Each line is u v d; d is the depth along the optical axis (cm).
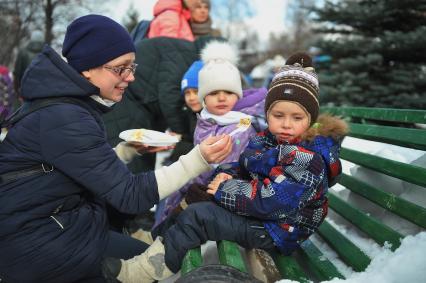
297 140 200
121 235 220
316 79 203
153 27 394
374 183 247
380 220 232
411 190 218
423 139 196
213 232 195
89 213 193
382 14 600
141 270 194
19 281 185
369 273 170
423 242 164
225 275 154
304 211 195
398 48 582
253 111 275
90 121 184
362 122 308
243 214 195
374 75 612
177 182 192
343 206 247
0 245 181
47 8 1415
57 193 183
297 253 230
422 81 568
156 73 357
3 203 179
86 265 188
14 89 698
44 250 180
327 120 202
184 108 356
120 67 194
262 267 187
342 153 276
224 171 222
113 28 190
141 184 188
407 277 157
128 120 355
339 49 636
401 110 222
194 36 411
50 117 179
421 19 600
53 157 179
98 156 180
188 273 156
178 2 392
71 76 185
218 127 265
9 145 184
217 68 267
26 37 1437
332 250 233
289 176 190
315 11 664
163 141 238
